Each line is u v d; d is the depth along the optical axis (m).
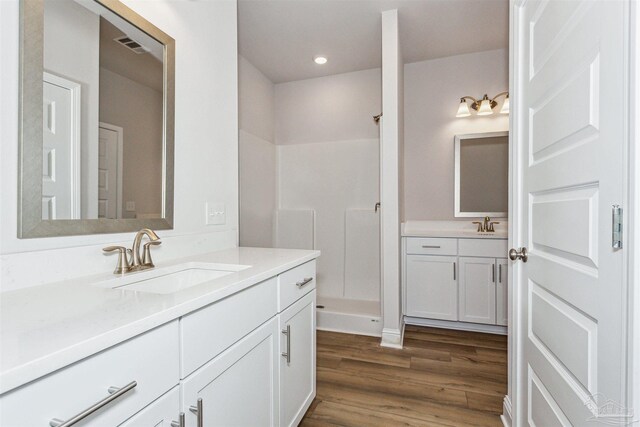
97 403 0.54
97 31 1.08
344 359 2.23
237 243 1.84
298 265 1.45
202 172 1.56
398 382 1.92
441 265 2.71
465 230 3.04
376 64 3.17
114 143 1.14
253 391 1.09
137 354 0.64
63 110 0.97
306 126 3.52
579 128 0.83
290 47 2.85
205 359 0.84
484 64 2.98
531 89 1.19
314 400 1.74
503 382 1.92
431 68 3.13
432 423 1.55
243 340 1.03
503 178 2.94
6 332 0.57
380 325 2.65
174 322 0.74
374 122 3.27
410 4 2.26
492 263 2.58
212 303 0.87
